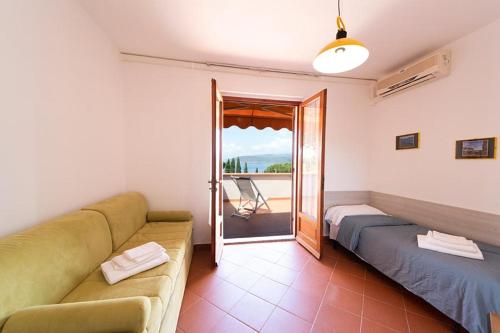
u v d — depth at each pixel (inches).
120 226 68.6
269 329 56.3
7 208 42.3
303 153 117.0
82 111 66.2
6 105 41.9
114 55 87.0
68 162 59.9
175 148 101.1
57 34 55.5
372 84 118.7
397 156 107.3
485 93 73.0
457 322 54.3
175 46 88.4
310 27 75.0
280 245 111.7
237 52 92.7
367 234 86.0
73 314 30.9
